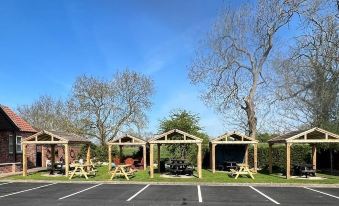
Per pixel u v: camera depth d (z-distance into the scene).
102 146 45.31
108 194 17.92
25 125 36.03
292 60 36.75
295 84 37.44
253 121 40.88
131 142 33.44
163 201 15.73
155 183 23.20
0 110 31.00
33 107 61.09
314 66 34.81
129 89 52.62
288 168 25.42
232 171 27.39
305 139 25.33
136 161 36.94
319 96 34.66
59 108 60.78
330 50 33.00
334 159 32.94
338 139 25.00
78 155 43.66
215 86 41.84
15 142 33.00
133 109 52.59
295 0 34.66
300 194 18.25
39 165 37.34
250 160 35.53
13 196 17.19
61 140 26.59
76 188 20.45
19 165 31.89
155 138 26.39
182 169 27.98
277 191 19.45
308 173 27.09
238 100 41.84
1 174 28.20
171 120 38.75
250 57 40.97
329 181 23.66
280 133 40.78
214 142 30.09
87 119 51.72
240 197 17.06
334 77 33.56
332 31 32.72
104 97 52.03
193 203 15.23
